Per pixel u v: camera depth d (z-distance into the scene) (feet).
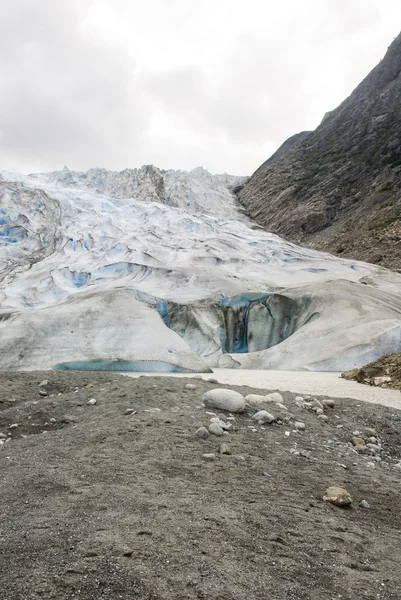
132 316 88.58
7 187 198.90
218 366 89.20
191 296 104.99
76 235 161.58
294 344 84.84
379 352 75.87
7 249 164.76
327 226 229.45
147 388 35.14
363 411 32.40
